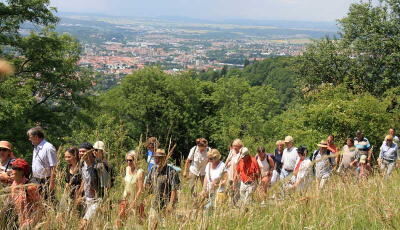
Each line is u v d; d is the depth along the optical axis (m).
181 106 36.53
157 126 34.62
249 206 3.15
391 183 5.80
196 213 2.81
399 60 19.56
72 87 17.58
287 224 3.04
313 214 3.21
